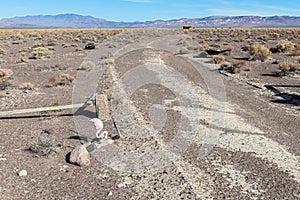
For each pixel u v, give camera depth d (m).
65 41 65.62
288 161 11.66
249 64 35.12
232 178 10.21
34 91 21.34
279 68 31.81
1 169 10.16
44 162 10.84
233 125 15.51
